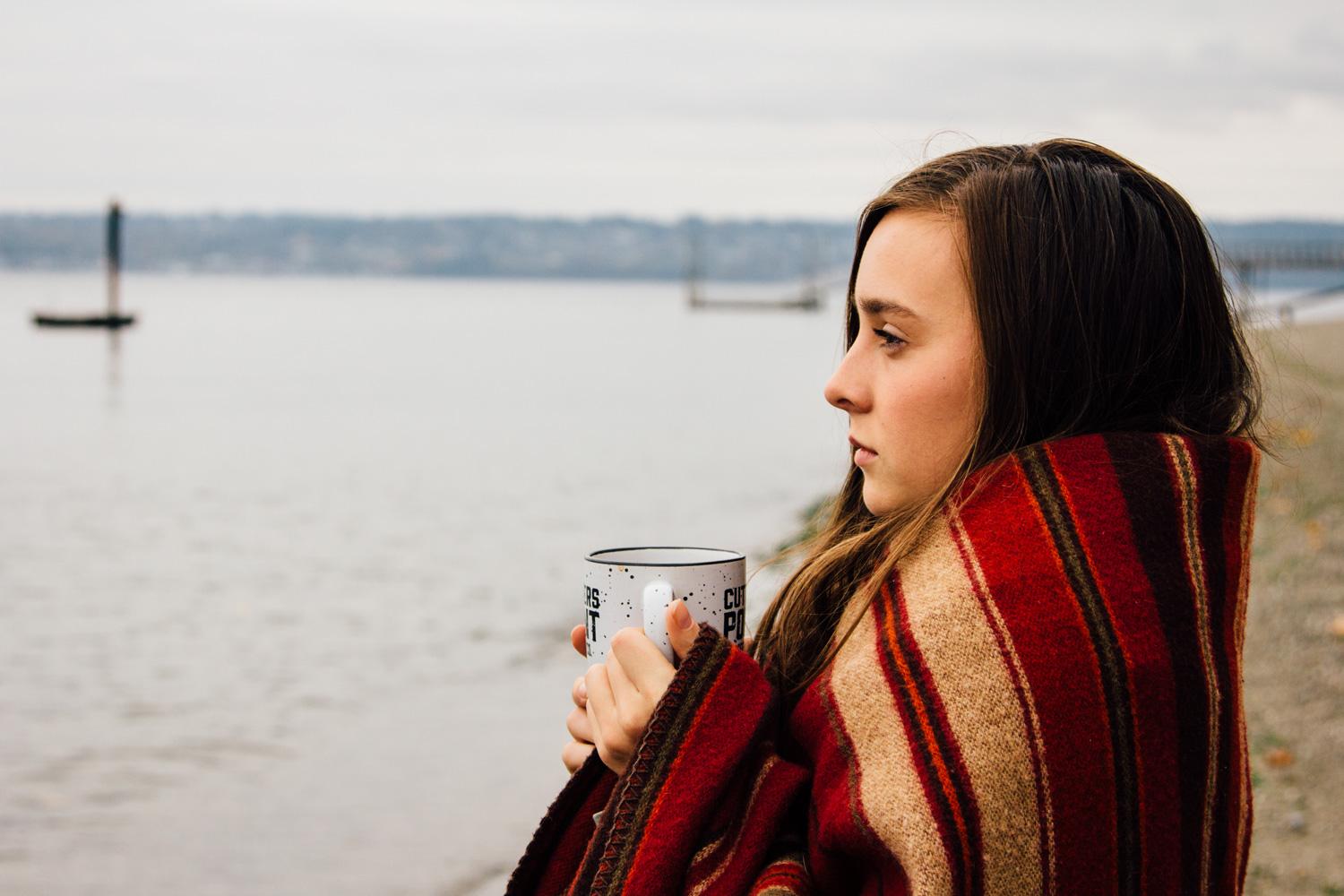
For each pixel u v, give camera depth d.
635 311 135.25
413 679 8.39
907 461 1.18
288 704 7.91
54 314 78.12
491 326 93.94
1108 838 1.01
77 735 7.44
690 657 1.16
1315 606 6.72
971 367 1.15
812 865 1.12
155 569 13.38
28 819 5.91
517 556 13.72
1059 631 1.03
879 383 1.20
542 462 22.70
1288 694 5.33
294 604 11.38
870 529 1.33
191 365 51.66
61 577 12.97
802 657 1.32
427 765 6.38
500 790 5.90
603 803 1.25
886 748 1.06
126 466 22.69
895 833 1.01
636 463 22.31
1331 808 4.14
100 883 5.09
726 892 1.10
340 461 23.14
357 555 13.99
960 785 1.01
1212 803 1.04
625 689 1.21
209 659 9.33
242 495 19.05
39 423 29.91
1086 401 1.14
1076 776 1.01
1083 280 1.13
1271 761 4.57
